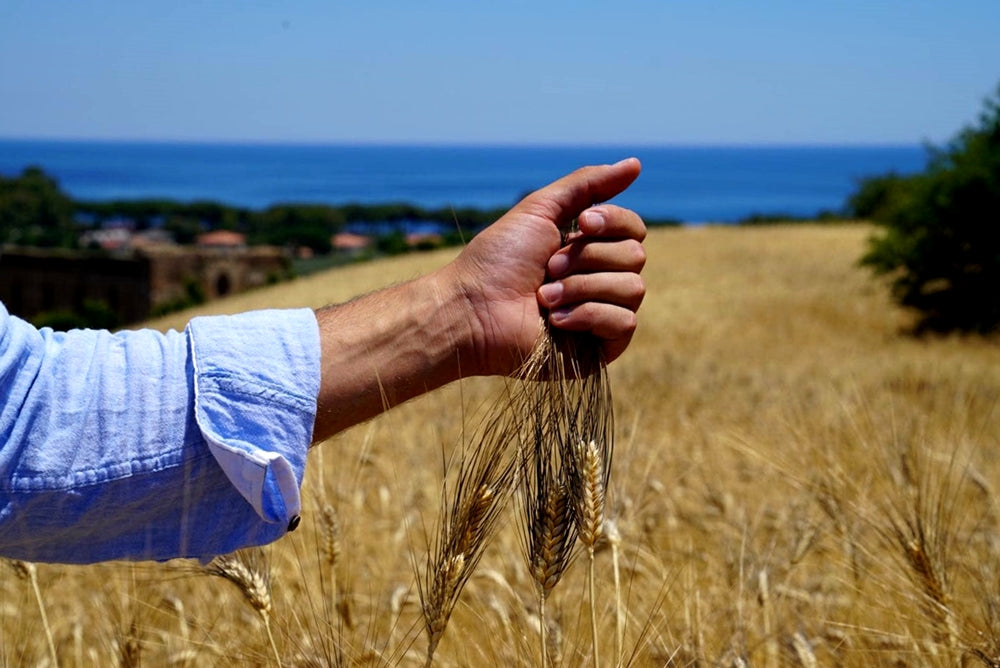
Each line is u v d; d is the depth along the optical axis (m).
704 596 2.94
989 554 3.14
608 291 1.82
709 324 25.20
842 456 3.84
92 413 1.55
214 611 2.84
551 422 1.78
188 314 37.16
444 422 5.78
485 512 1.75
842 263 37.44
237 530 1.63
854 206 65.81
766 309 27.61
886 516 2.70
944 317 23.56
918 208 23.53
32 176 152.38
